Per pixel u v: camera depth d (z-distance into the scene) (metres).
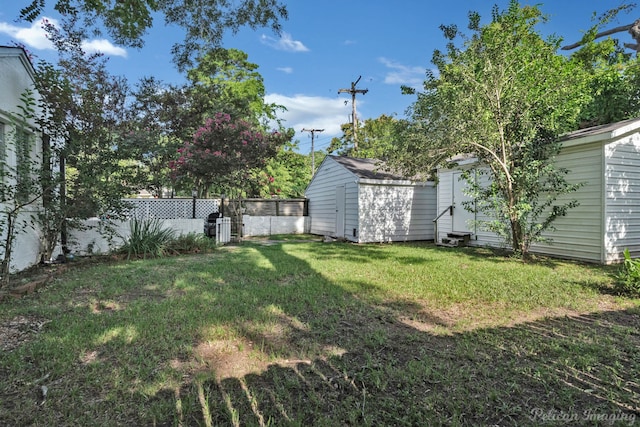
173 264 6.62
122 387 2.20
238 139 11.48
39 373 2.35
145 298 4.23
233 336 3.04
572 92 8.05
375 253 8.55
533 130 7.02
